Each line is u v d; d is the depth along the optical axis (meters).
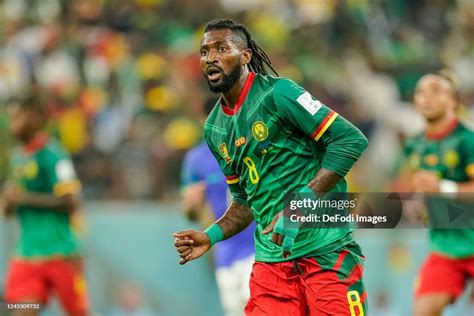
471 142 26.92
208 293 37.12
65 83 48.12
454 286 26.77
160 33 52.31
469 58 56.97
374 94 51.94
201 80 48.72
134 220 37.69
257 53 18.61
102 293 37.34
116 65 48.81
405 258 36.56
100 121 45.72
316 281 18.16
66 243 31.64
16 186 31.33
